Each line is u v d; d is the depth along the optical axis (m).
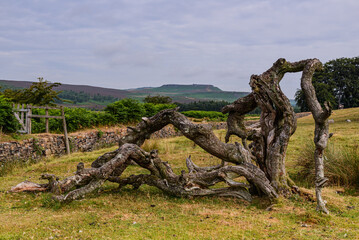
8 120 11.57
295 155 11.07
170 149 13.30
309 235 3.99
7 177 8.52
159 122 6.86
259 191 5.91
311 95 5.57
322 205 5.03
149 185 6.50
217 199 5.92
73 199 5.52
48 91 24.66
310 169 7.98
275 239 3.87
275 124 6.00
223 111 6.77
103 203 5.50
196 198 5.99
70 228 4.26
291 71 5.93
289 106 5.80
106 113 19.02
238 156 6.22
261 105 6.03
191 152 12.95
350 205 5.54
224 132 20.97
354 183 7.20
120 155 6.05
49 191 6.23
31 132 13.77
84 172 5.92
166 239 3.84
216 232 4.11
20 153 11.07
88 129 16.70
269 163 5.93
